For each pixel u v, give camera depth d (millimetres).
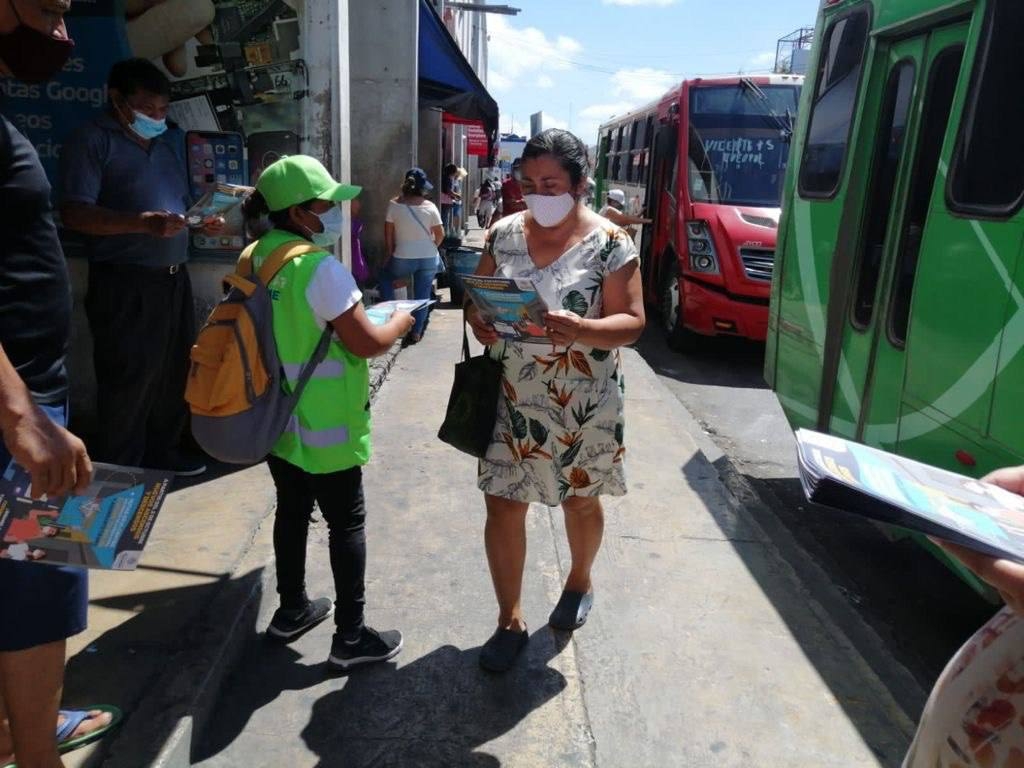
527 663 3109
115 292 3709
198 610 3043
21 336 1900
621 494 3043
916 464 1524
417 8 9062
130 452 3977
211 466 4410
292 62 4523
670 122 10109
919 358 3535
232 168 4613
